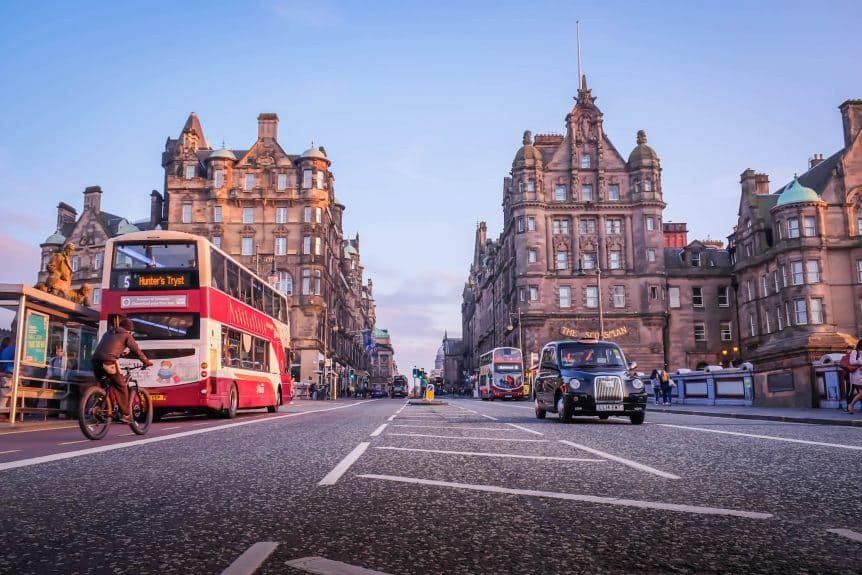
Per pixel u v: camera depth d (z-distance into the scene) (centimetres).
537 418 1723
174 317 1638
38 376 1630
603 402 1420
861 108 5278
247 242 6081
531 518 386
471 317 12750
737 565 283
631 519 382
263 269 6025
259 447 845
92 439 995
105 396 1020
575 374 1479
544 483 528
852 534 340
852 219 5100
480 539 332
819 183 5372
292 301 5981
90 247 6756
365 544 321
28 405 1633
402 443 900
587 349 1608
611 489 495
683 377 3231
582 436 1041
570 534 343
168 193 6141
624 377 1455
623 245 6369
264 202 6103
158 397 1602
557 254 6366
